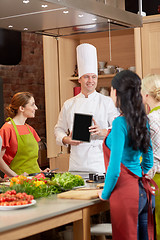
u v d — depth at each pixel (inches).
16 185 95.1
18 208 85.4
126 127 87.9
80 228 91.4
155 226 105.3
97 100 148.1
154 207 97.1
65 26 129.8
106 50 198.7
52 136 192.1
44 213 80.7
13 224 72.8
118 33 188.5
